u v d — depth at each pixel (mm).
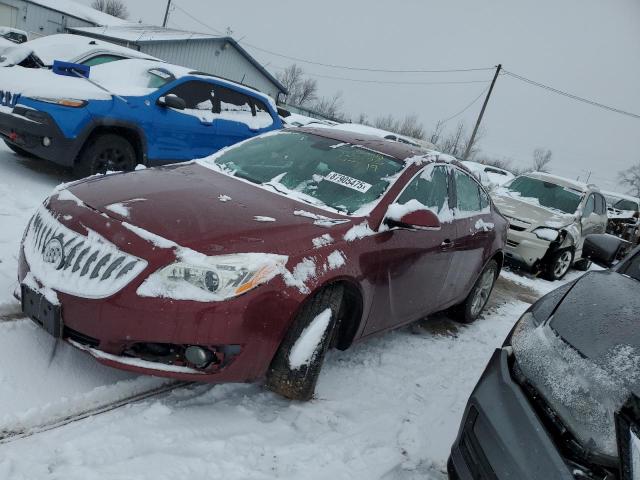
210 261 2740
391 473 2898
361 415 3340
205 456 2633
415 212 3590
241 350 2811
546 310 2527
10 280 3871
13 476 2229
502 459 2086
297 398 3148
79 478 2297
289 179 3953
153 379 3141
